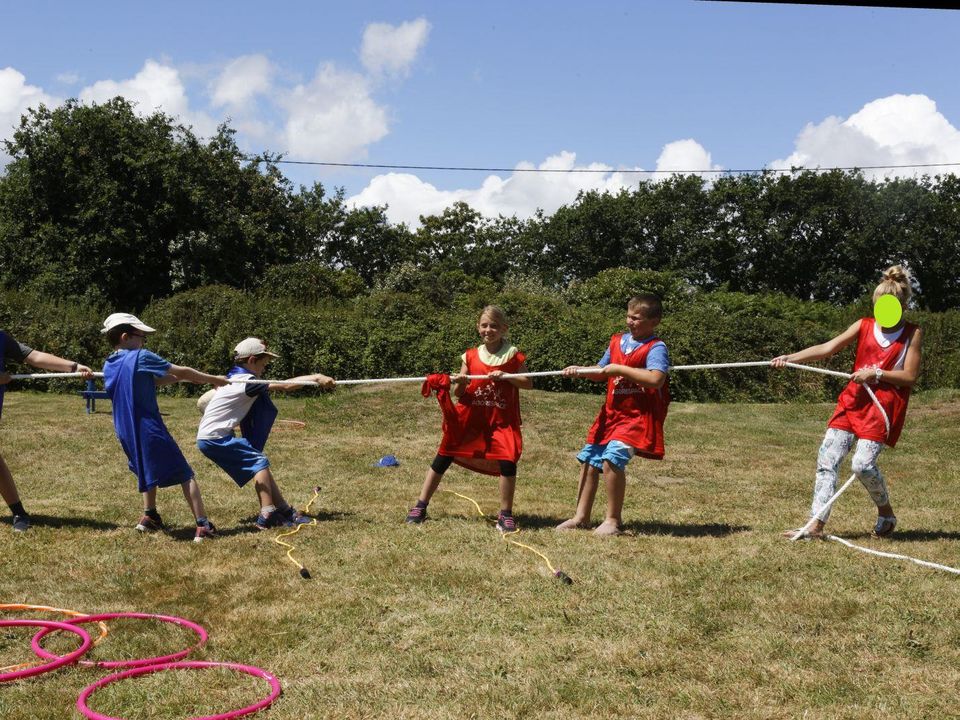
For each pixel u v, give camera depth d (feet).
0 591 15.64
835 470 20.04
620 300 107.14
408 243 188.03
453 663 12.29
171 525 20.66
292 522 20.83
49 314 55.31
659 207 170.91
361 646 13.03
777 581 16.02
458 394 21.12
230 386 20.62
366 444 35.50
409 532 19.95
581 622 13.92
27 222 98.37
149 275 101.81
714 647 12.88
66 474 27.66
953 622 13.73
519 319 64.03
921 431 41.65
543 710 10.89
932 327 72.02
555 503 24.81
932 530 21.04
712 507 24.58
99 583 16.10
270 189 128.88
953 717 10.57
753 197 167.84
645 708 10.89
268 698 11.02
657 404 20.18
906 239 157.79
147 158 97.91
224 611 14.66
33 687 11.51
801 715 10.65
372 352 53.01
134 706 11.00
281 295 94.53
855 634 13.34
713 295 118.62
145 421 19.36
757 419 45.85
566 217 177.58
